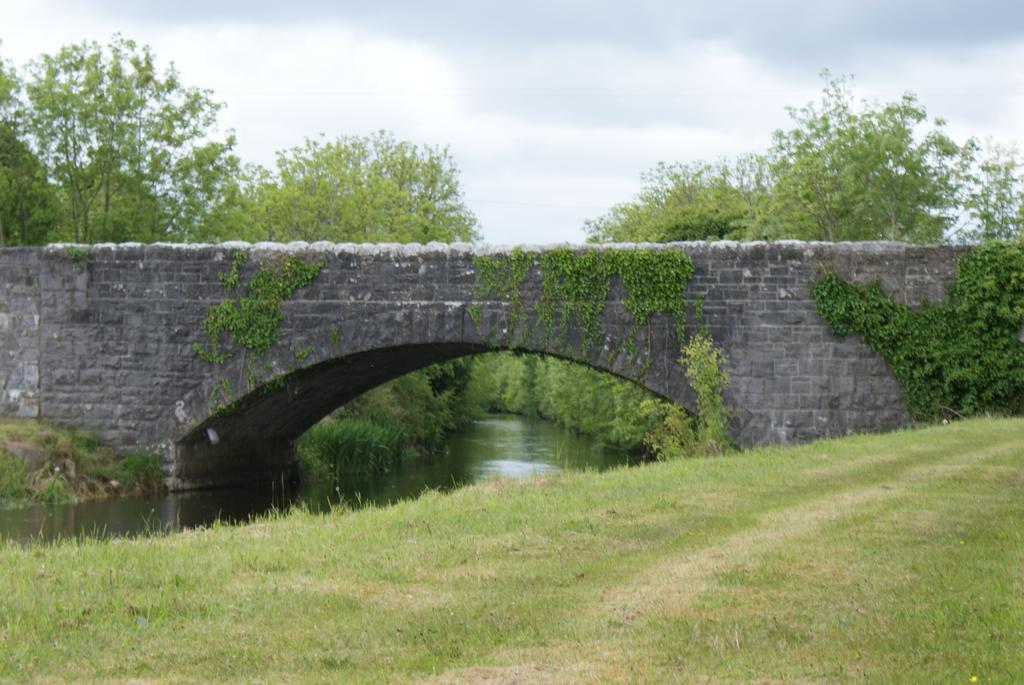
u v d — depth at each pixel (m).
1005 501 13.57
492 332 25.72
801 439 24.92
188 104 40.72
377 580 10.04
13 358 27.48
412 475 34.97
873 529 11.90
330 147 55.62
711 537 11.82
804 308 25.00
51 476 25.52
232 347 26.67
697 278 25.23
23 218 38.28
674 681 7.11
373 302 26.11
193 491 27.92
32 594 9.35
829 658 7.49
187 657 7.80
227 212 42.75
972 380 24.61
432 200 63.25
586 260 25.47
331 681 7.32
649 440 26.75
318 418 32.44
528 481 16.53
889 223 45.03
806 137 45.47
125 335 27.08
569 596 9.41
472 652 7.91
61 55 38.34
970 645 7.61
